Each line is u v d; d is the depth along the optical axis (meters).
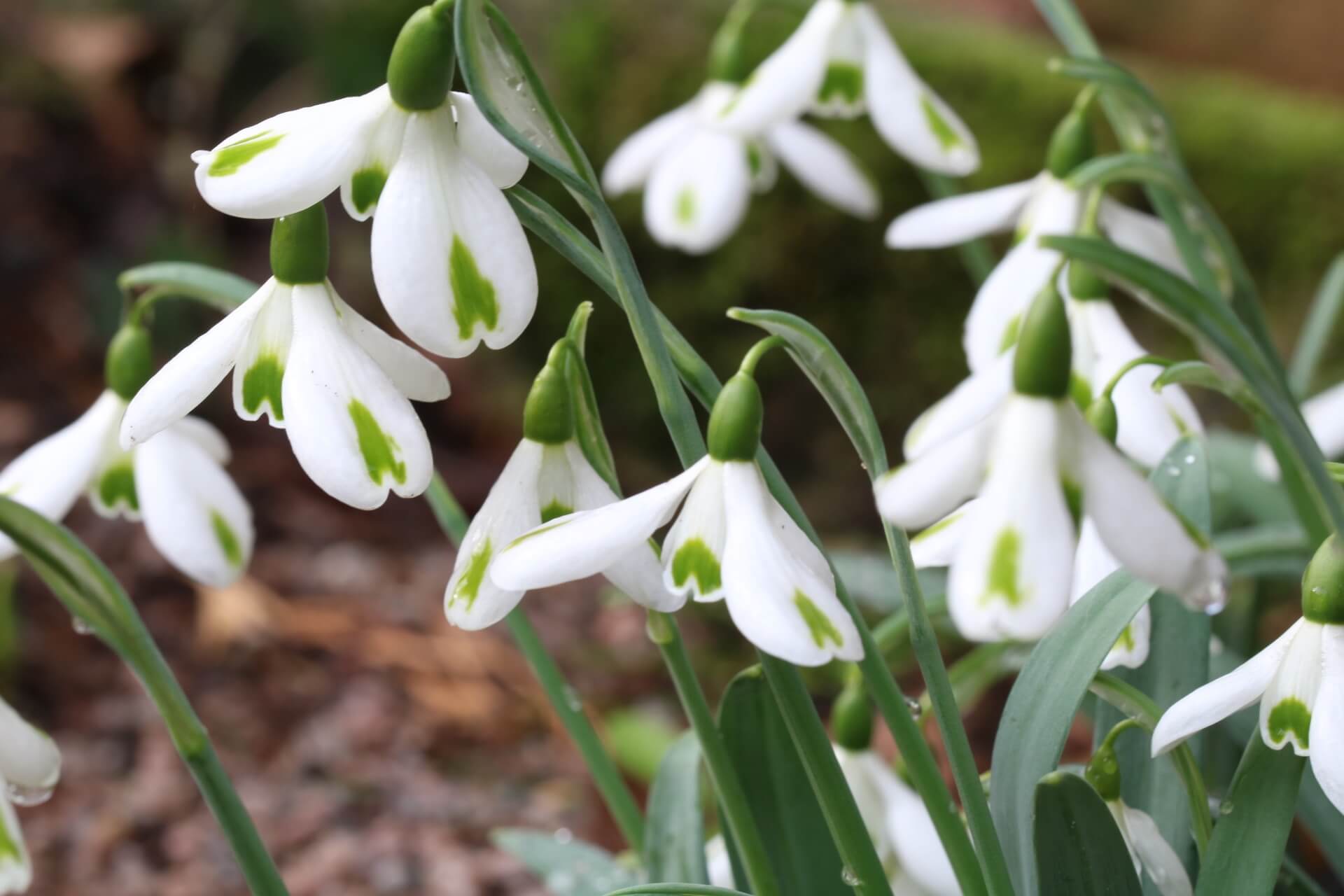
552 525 0.55
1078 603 0.59
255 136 0.54
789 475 1.68
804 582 0.54
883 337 1.62
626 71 1.68
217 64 2.06
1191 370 0.58
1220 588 0.52
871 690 0.56
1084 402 0.63
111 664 1.45
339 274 1.91
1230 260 0.66
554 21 1.72
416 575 1.61
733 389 0.55
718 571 0.54
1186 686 0.62
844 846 0.57
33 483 0.63
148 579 1.55
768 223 1.62
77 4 2.18
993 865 0.56
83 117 2.05
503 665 1.47
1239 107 1.59
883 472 0.56
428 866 1.21
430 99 0.54
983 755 1.29
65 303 1.87
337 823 1.26
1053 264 0.65
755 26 1.66
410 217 0.54
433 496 0.66
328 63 1.97
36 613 1.48
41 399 1.75
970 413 0.61
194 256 1.93
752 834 0.60
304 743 1.36
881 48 0.69
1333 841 0.65
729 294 1.65
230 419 1.81
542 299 1.73
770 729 0.61
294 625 1.50
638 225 1.65
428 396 0.56
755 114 0.69
